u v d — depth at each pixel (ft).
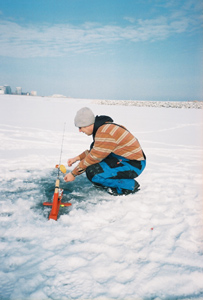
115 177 8.90
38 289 4.63
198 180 11.58
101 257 5.65
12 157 14.43
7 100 90.63
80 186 10.36
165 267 5.36
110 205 8.45
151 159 15.72
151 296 4.63
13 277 4.92
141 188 10.20
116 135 8.43
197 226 7.18
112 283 4.87
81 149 17.33
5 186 10.00
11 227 6.77
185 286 4.88
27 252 5.75
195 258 5.71
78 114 8.38
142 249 6.00
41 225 7.00
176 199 9.10
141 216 7.76
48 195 9.29
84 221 7.29
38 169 12.40
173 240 6.45
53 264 5.35
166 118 47.24
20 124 29.30
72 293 4.60
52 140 20.45
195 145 21.16
